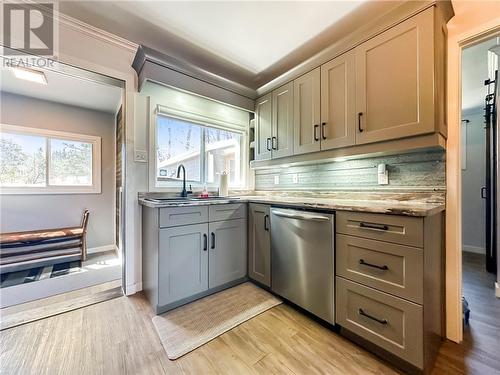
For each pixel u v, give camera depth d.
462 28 1.44
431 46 1.32
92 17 1.74
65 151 3.53
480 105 3.33
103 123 3.80
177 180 2.54
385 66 1.51
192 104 2.58
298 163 2.27
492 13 1.35
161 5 1.60
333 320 1.51
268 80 2.72
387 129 1.50
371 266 1.31
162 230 1.75
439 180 1.54
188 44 2.05
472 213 3.56
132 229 2.14
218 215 2.10
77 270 2.77
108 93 3.07
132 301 1.97
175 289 1.82
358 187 2.01
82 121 3.60
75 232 3.08
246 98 2.63
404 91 1.42
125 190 2.12
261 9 1.63
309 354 1.34
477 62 2.26
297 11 1.64
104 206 3.78
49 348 1.38
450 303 1.48
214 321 1.66
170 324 1.62
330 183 2.25
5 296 2.07
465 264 2.96
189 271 1.91
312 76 2.00
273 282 1.99
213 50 2.13
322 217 1.56
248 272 2.33
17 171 3.19
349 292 1.42
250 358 1.31
